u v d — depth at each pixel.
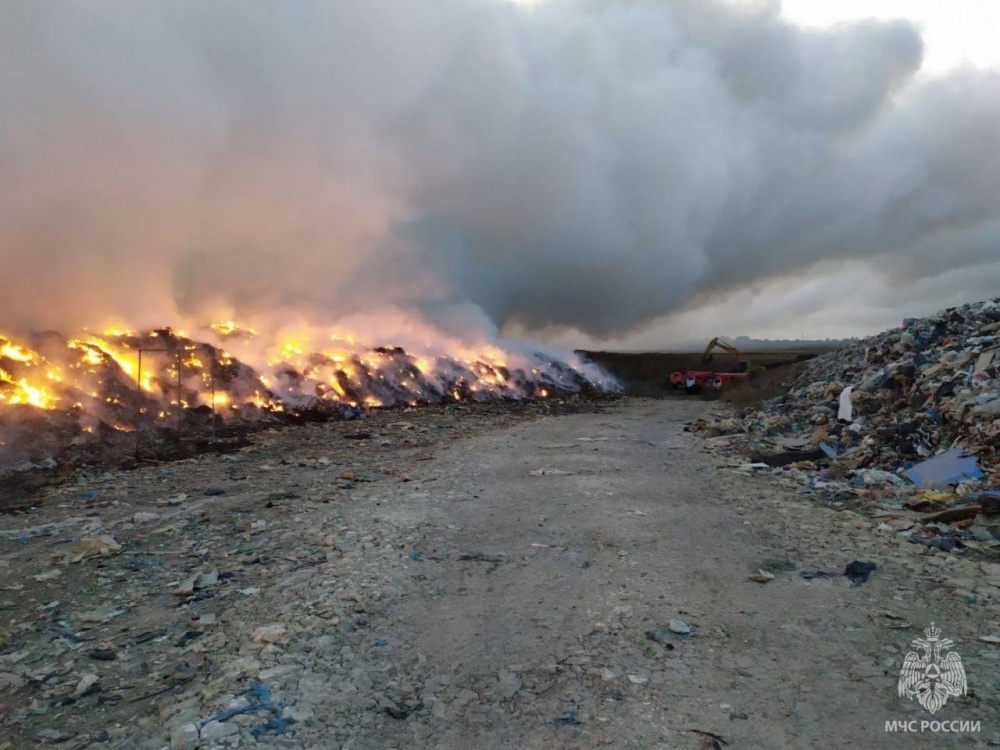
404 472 10.46
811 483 9.34
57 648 4.40
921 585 5.27
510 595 5.26
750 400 25.77
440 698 3.73
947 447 9.87
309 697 3.68
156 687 3.87
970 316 15.88
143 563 6.13
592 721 3.50
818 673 3.94
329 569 5.77
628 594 5.21
